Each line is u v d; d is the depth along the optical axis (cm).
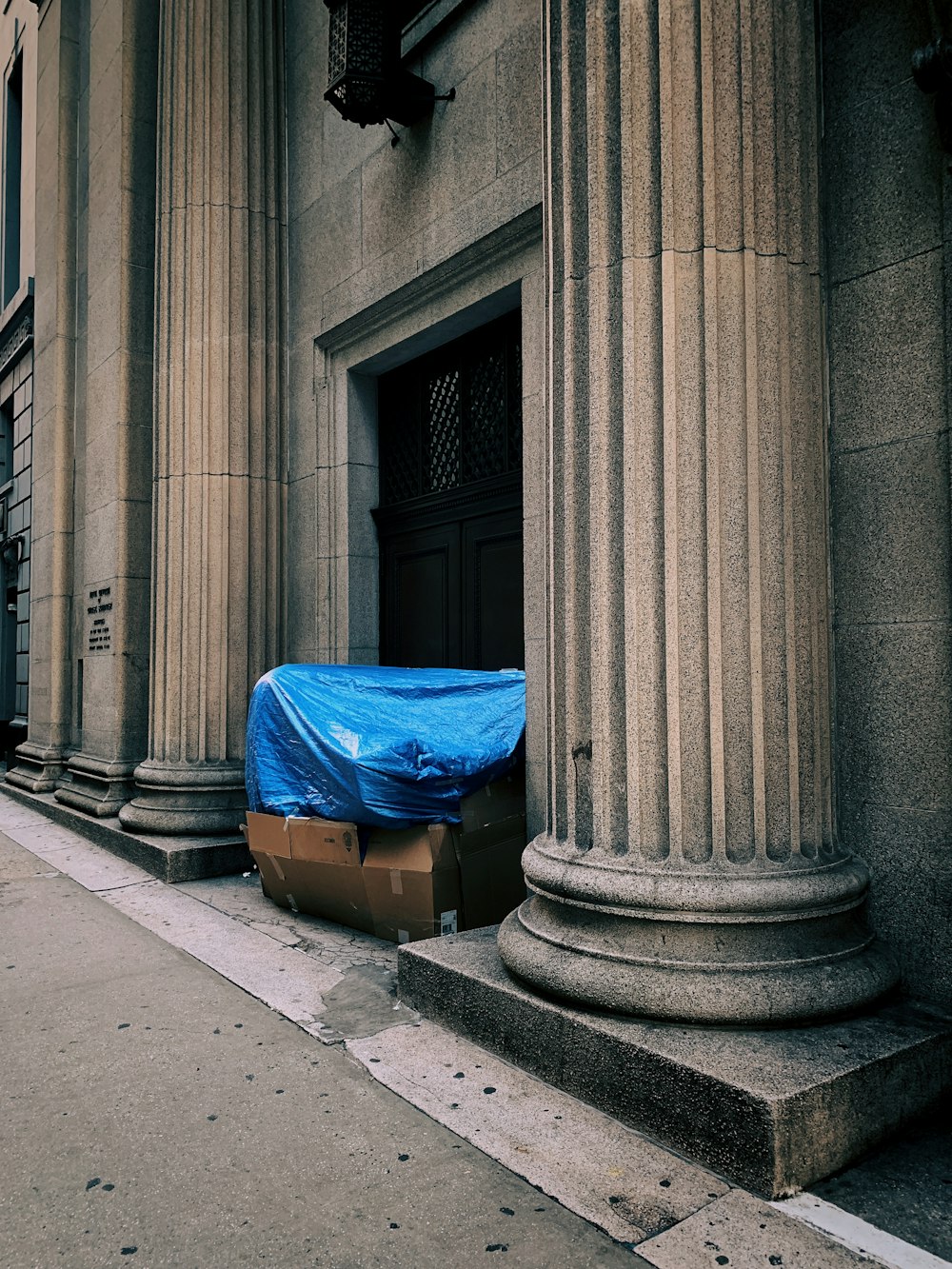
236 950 543
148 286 947
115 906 649
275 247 853
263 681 593
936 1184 295
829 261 410
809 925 362
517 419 670
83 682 1015
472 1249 263
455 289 667
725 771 369
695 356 373
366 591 800
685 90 378
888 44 393
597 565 391
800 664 381
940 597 372
